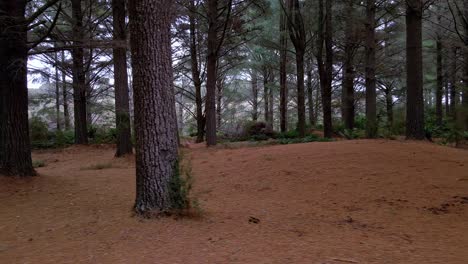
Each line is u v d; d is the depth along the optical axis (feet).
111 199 20.88
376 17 64.80
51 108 70.85
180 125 113.70
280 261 11.31
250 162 29.76
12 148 24.95
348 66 65.98
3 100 24.90
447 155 27.76
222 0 49.67
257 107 113.39
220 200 20.68
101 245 13.15
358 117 95.91
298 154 30.48
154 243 13.23
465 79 55.06
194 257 11.78
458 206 17.22
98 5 48.47
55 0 23.80
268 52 73.20
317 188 22.00
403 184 21.29
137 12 16.14
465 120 40.68
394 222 15.69
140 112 16.46
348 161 26.73
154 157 16.43
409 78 39.04
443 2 54.19
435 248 12.29
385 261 11.16
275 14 64.18
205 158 34.88
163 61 16.47
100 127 72.59
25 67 24.88
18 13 24.26
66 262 11.60
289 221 16.33
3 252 12.71
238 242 13.32
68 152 50.19
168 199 16.47
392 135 46.98
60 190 23.39
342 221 16.16
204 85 86.58
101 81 68.54
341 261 11.21
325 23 58.18
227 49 66.80
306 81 95.86
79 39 26.50
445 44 54.90
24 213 18.11
